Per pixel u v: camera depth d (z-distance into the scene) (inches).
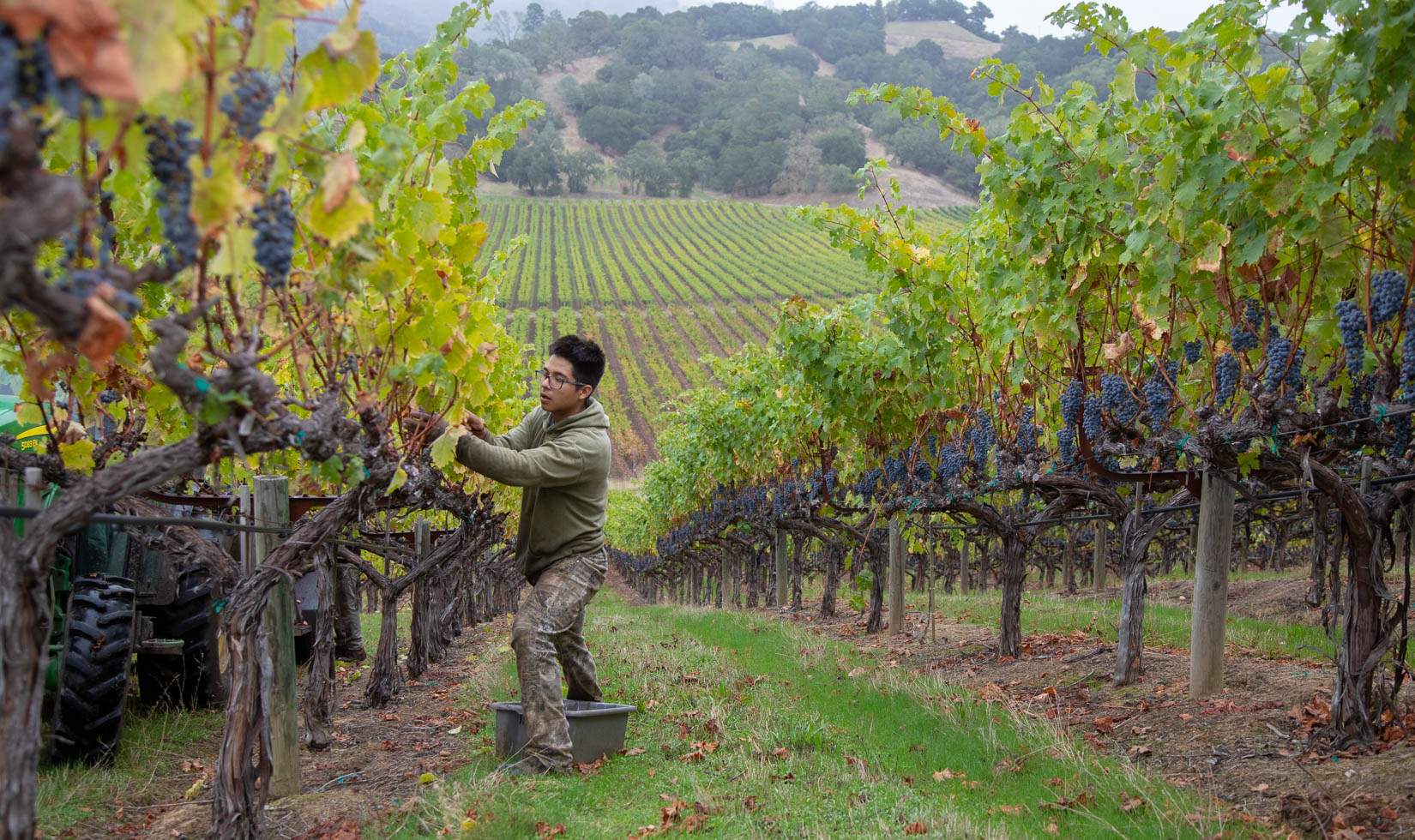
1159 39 202.4
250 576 166.2
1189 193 189.3
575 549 205.8
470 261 183.8
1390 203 170.2
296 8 89.4
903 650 412.8
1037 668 325.7
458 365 153.7
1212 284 204.7
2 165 64.8
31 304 72.6
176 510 188.1
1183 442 216.7
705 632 517.0
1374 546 182.7
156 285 164.7
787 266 3939.5
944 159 5206.7
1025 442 301.7
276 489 178.7
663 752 218.4
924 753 218.7
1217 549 237.6
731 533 863.7
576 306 3302.2
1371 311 161.3
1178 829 155.2
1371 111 158.4
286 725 185.3
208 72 85.0
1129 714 240.8
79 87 67.4
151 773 200.1
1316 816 150.9
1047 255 251.8
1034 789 185.8
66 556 218.4
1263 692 240.1
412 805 170.6
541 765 193.0
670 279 3695.9
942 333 317.4
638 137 6373.0
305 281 132.6
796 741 226.2
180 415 184.2
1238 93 179.0
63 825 161.6
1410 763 165.0
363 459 148.6
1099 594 631.2
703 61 7839.6
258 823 152.0
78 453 163.0
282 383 219.6
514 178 5408.5
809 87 7278.5
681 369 2687.0
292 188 127.3
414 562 365.4
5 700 96.4
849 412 386.0
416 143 160.9
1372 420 180.9
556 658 200.1
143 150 84.0
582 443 200.7
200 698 263.7
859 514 546.0
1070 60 5748.0
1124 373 245.4
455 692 338.6
